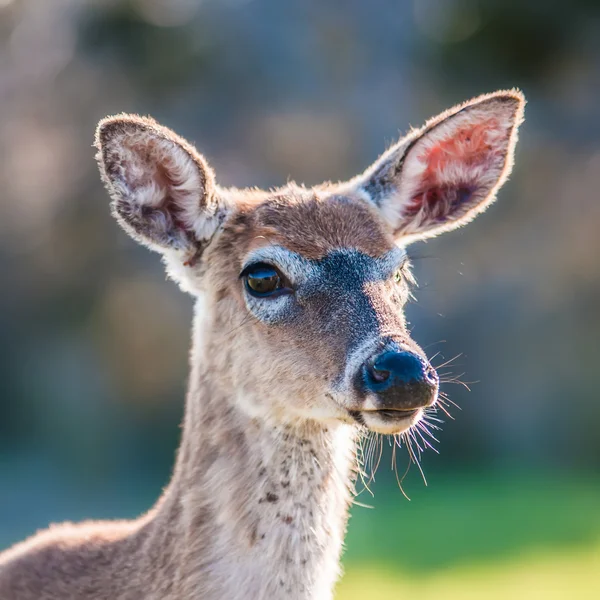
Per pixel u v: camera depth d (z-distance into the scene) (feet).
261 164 80.94
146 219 18.92
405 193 20.33
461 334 74.18
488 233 76.48
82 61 85.25
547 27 78.28
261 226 18.45
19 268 81.25
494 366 74.23
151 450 76.59
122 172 18.56
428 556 42.06
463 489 61.21
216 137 82.94
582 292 76.64
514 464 71.92
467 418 73.20
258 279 17.90
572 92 81.15
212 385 18.10
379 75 82.89
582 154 80.12
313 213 18.66
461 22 80.43
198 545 16.97
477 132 20.27
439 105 81.05
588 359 74.43
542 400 73.92
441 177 20.63
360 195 20.18
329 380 16.94
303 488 17.29
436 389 16.33
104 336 79.46
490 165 20.61
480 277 75.31
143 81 84.33
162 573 17.19
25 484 70.38
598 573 37.93
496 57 79.97
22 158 84.99
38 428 79.30
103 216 81.20
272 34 85.81
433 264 73.36
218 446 17.54
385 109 81.10
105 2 82.64
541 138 80.18
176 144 18.60
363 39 84.17
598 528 46.62
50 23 87.10
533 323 75.20
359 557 42.47
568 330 75.36
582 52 80.12
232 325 18.13
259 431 17.39
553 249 77.41
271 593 16.93
